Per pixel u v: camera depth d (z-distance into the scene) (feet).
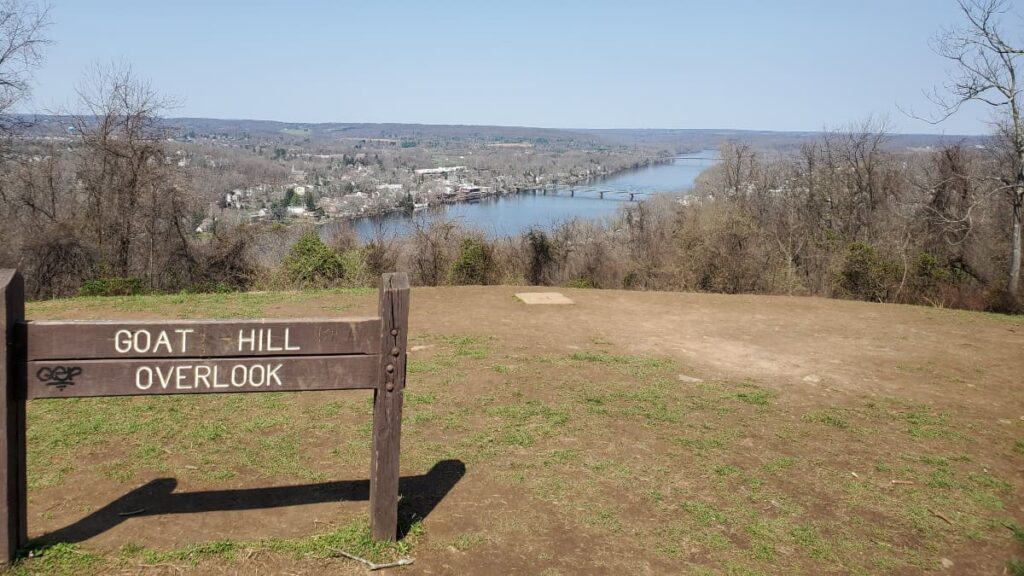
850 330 33.99
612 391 22.11
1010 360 29.01
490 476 15.60
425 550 12.41
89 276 62.90
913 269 57.82
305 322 11.52
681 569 12.32
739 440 18.65
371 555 12.05
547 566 12.14
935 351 30.14
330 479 15.03
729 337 31.09
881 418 21.15
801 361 27.37
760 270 73.46
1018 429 20.85
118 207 68.64
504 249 79.61
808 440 18.98
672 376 24.22
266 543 12.10
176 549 11.80
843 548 13.38
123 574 11.05
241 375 11.35
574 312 35.22
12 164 70.38
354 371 11.85
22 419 11.02
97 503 13.50
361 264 54.70
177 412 18.76
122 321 10.89
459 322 31.58
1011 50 68.85
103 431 17.19
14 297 10.46
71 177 73.26
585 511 14.19
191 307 33.04
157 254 68.59
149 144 69.72
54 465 15.16
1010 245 75.10
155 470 15.15
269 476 15.07
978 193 77.61
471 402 20.51
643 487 15.44
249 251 67.46
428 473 15.65
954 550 13.58
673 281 76.59
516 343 27.73
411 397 20.67
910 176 100.07
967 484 16.66
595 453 17.19
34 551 11.29
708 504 14.83
